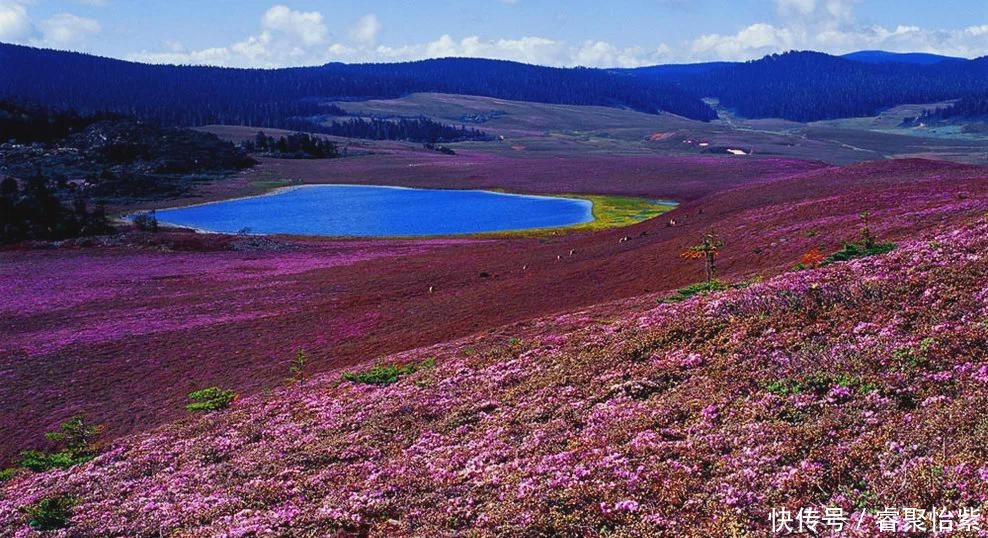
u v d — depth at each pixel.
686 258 68.75
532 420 22.70
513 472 18.28
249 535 17.14
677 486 15.29
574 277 72.88
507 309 63.28
